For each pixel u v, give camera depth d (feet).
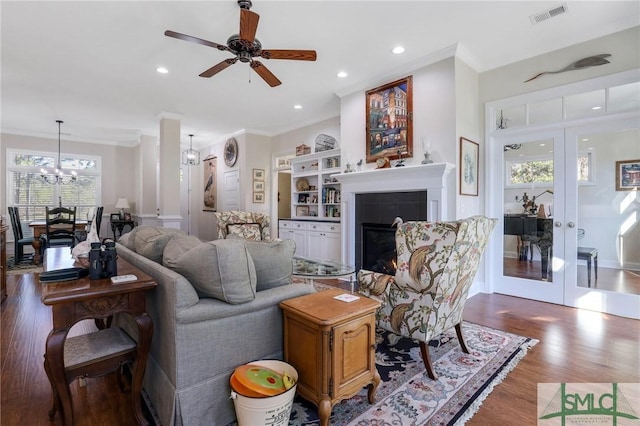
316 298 6.09
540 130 12.10
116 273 5.54
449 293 6.83
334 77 13.97
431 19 9.74
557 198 11.85
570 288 11.60
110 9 9.12
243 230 17.89
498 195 13.16
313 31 10.33
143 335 5.26
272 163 24.12
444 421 5.43
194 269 5.32
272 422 4.67
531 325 9.77
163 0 8.72
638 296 10.34
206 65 12.75
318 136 20.48
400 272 7.13
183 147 29.17
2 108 18.33
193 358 4.97
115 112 19.03
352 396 5.65
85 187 26.35
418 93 12.69
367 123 14.39
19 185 23.91
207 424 5.11
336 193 18.99
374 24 9.97
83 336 5.73
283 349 6.01
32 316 10.79
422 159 12.55
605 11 9.49
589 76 10.85
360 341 5.60
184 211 29.89
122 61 12.39
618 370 7.08
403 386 6.49
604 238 10.98
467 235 6.46
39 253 19.42
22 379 6.87
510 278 12.98
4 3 8.77
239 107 18.11
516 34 10.71
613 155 10.71
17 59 12.22
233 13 9.35
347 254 15.39
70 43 11.03
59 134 23.91
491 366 7.28
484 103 13.19
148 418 5.57
